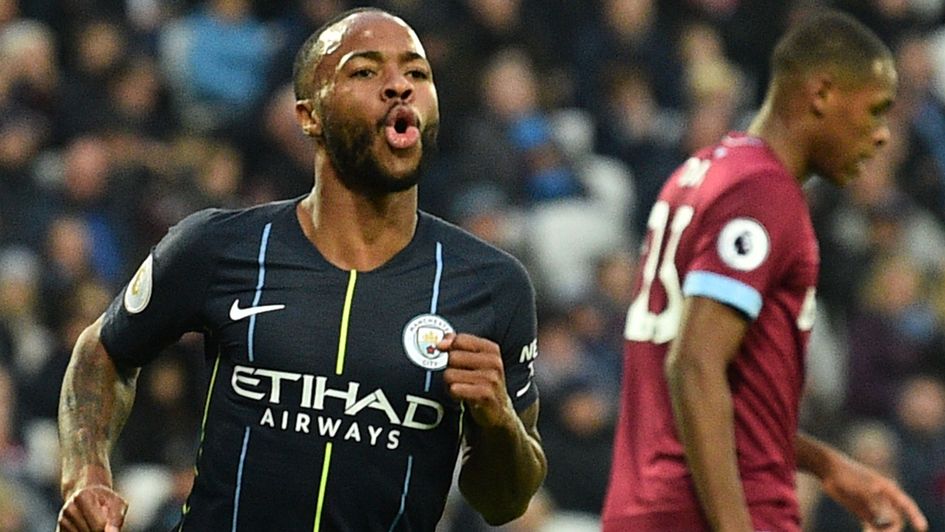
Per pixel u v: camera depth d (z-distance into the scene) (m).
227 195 44.69
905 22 54.75
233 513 14.37
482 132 45.78
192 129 48.06
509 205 44.75
